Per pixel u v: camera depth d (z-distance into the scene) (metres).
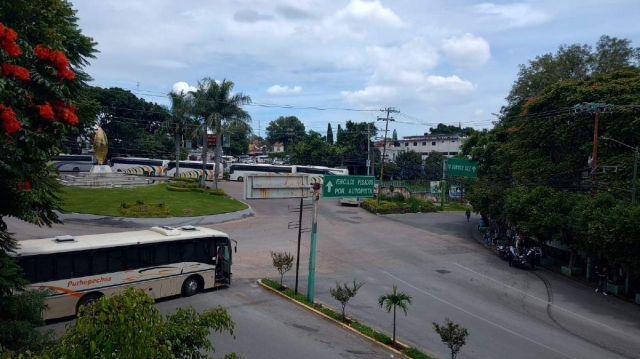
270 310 16.83
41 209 10.07
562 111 30.19
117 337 4.09
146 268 16.61
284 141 123.88
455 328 12.63
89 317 4.26
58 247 14.66
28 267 14.02
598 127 27.80
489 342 15.57
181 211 33.72
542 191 26.89
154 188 44.09
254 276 21.31
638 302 21.62
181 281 17.70
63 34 9.39
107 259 15.65
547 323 18.31
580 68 39.44
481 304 20.05
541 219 25.58
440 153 81.62
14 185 8.57
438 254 29.41
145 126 73.31
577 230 23.31
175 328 5.45
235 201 41.72
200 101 42.88
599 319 19.30
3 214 9.41
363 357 13.35
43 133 8.25
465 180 45.84
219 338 13.87
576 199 25.59
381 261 26.41
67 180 43.31
